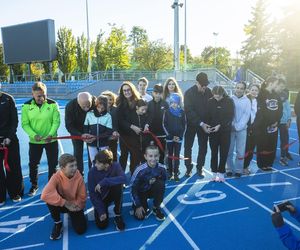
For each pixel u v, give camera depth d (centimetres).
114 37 3716
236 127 572
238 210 457
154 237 386
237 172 594
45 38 2934
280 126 663
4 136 465
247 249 359
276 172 624
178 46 1916
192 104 555
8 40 3150
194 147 859
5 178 488
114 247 365
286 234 282
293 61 3278
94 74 2806
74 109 493
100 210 394
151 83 2416
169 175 588
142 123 529
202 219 431
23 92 3003
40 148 507
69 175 389
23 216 445
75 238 386
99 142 499
